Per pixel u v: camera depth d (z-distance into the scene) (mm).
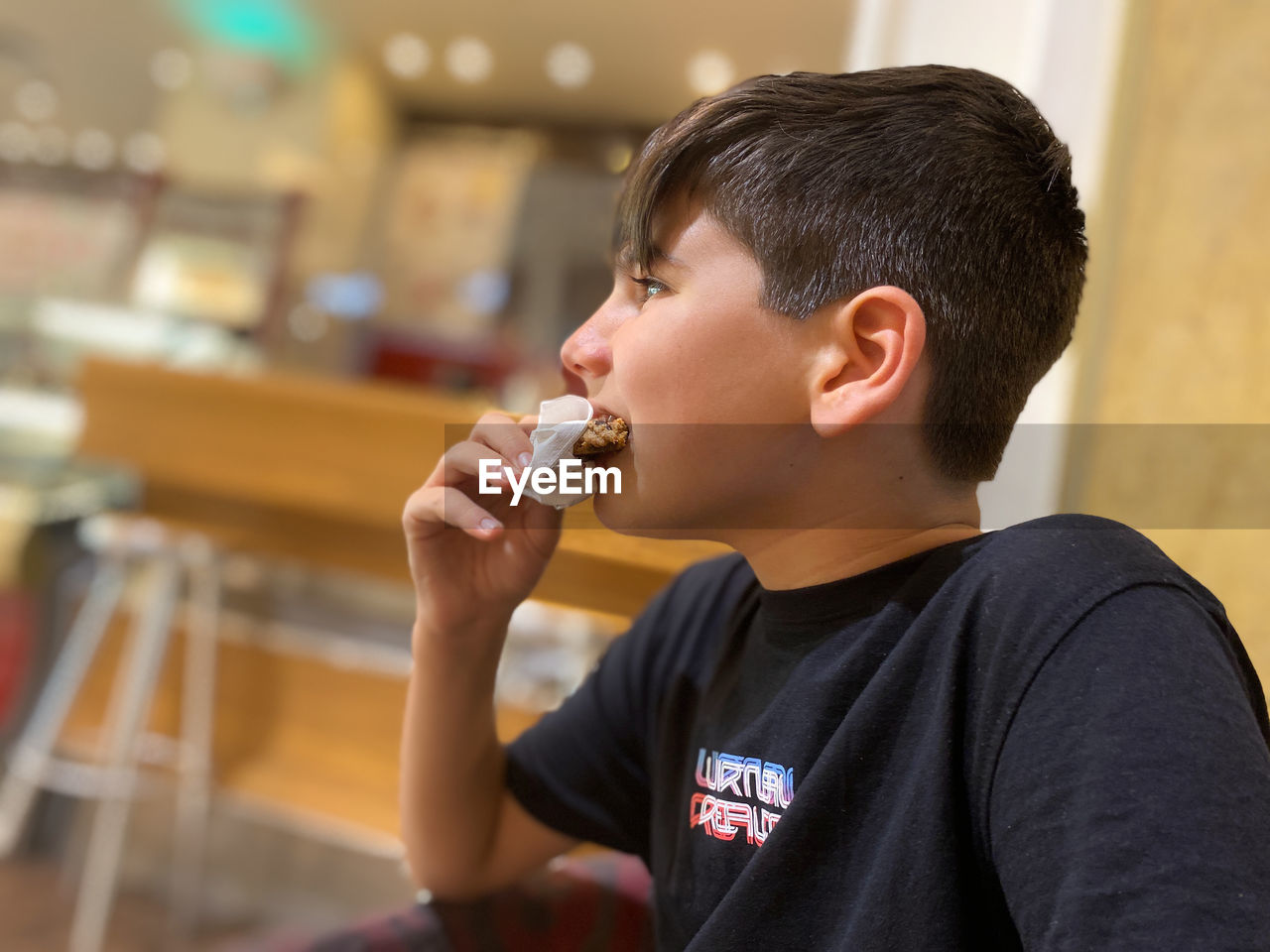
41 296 3135
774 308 469
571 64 5582
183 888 1826
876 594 488
